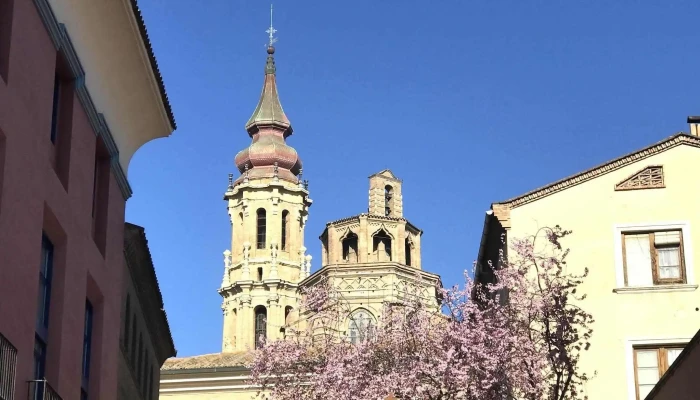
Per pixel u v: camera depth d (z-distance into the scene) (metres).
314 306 41.19
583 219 34.44
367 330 37.62
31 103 21.61
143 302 40.00
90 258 26.41
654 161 34.62
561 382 29.55
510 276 30.45
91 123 26.28
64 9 23.78
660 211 34.19
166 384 63.31
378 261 87.06
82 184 25.52
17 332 20.61
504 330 29.97
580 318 33.28
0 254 19.81
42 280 23.31
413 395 31.84
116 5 25.59
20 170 20.92
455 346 31.00
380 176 94.31
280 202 113.25
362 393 33.62
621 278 33.72
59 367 23.44
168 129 31.80
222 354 67.50
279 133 118.38
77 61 24.66
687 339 32.97
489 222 35.53
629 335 33.19
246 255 111.00
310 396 37.25
